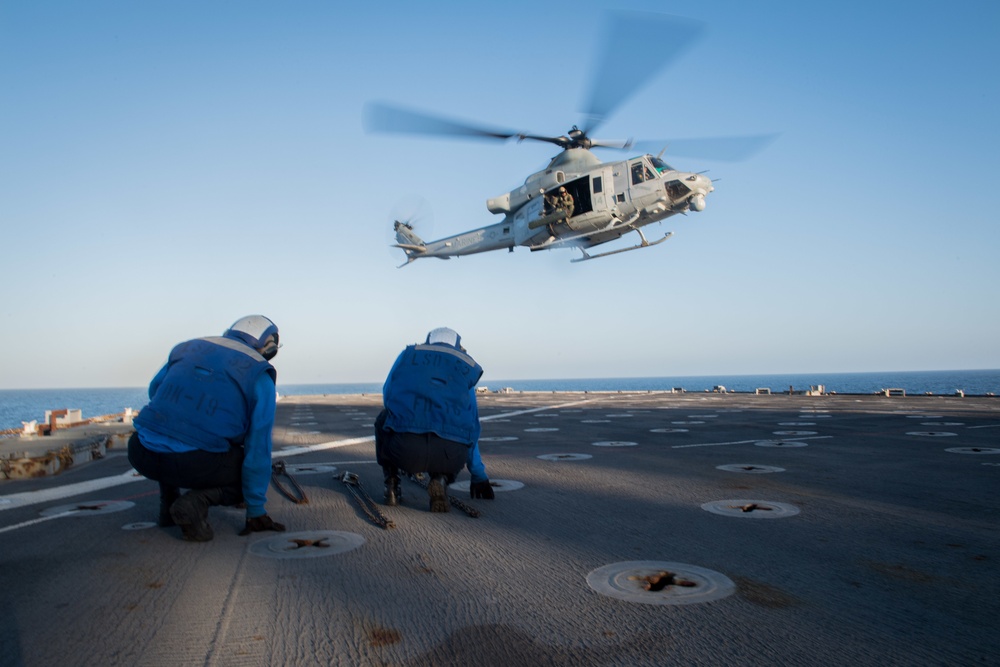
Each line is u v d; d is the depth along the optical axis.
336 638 2.54
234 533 4.30
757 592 3.00
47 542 4.07
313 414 20.80
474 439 5.12
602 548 3.82
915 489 5.68
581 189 17.12
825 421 14.09
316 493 5.81
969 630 2.55
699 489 5.79
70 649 2.46
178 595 3.06
